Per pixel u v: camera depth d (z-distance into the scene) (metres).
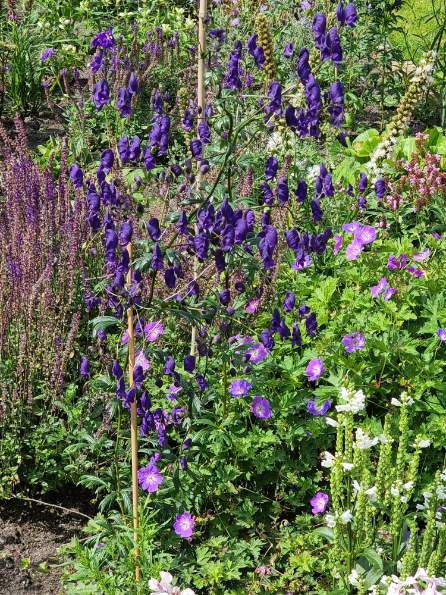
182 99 2.37
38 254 2.27
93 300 2.07
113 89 3.19
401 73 4.02
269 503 2.01
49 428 2.04
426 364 2.10
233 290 2.15
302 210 2.67
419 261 2.42
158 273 2.12
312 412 2.01
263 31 2.41
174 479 1.85
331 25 3.40
